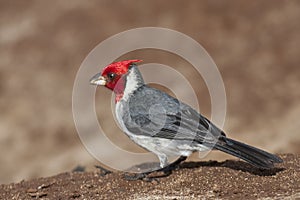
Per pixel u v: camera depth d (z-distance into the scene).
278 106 24.08
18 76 28.84
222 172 13.14
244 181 12.52
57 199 12.66
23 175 22.83
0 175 23.09
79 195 12.77
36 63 29.44
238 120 23.53
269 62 26.81
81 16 31.47
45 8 32.72
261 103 24.39
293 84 25.31
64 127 25.42
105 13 31.28
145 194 12.40
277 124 22.70
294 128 21.95
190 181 12.81
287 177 12.56
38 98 27.31
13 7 33.38
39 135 25.22
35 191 13.45
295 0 29.94
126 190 12.82
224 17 29.72
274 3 30.00
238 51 27.72
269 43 27.92
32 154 24.19
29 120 26.11
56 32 30.97
